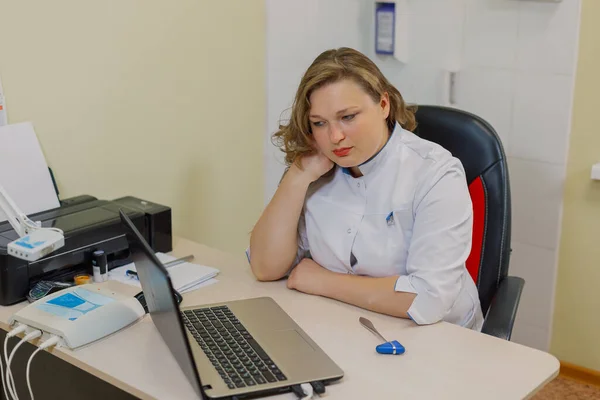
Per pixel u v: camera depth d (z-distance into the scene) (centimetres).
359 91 153
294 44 271
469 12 267
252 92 263
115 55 216
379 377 133
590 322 264
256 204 278
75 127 211
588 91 246
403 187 163
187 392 129
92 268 180
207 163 254
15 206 156
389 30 284
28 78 197
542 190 263
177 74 235
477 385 131
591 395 262
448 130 186
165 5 226
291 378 129
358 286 162
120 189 227
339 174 174
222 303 162
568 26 245
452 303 156
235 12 249
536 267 271
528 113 261
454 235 156
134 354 143
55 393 189
